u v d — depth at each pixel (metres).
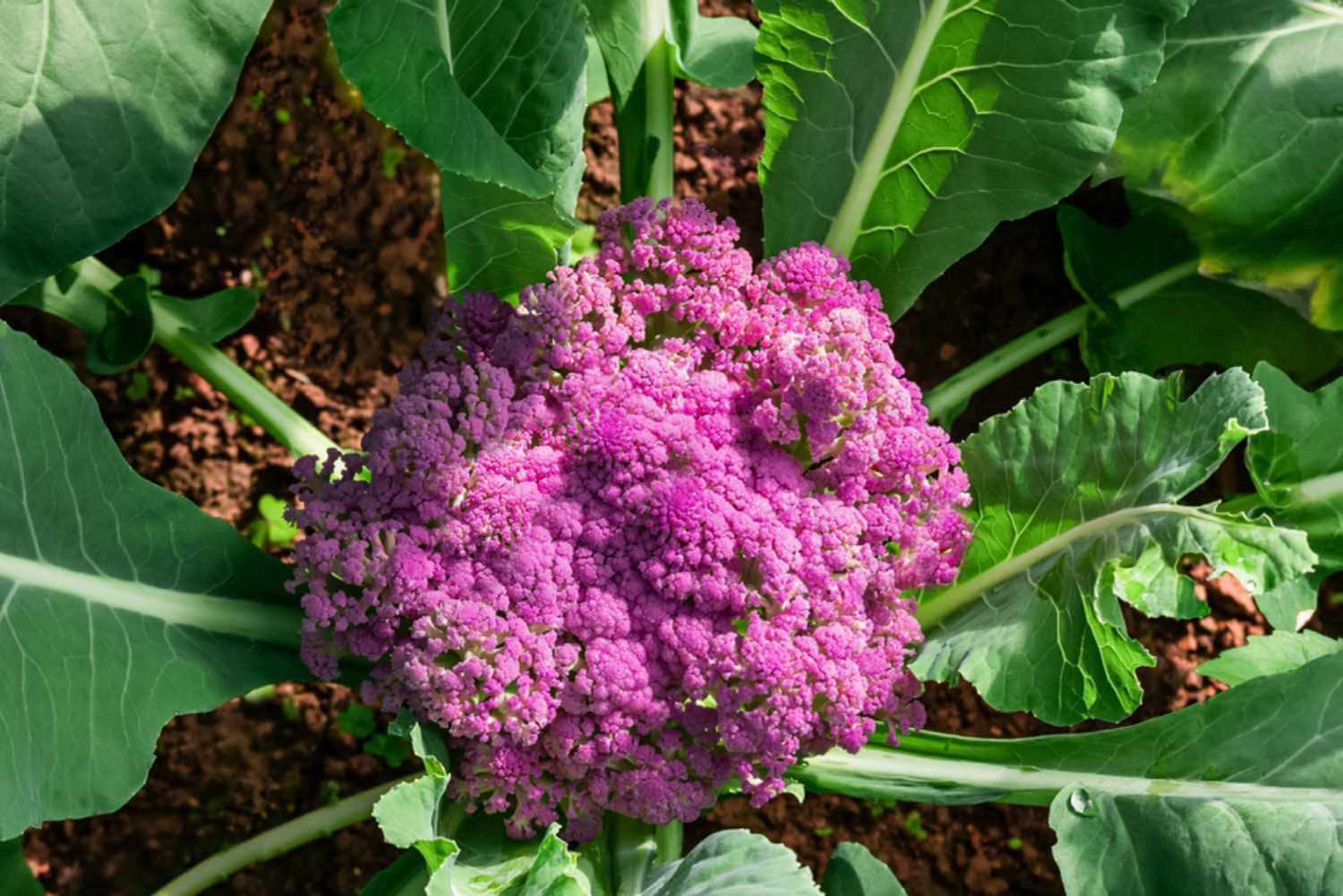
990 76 0.55
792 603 0.52
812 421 0.52
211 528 0.54
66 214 0.51
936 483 0.54
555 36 0.54
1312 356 0.64
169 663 0.51
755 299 0.56
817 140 0.58
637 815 0.53
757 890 0.48
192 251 0.70
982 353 0.71
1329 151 0.58
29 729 0.47
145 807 0.67
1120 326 0.66
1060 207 0.65
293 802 0.68
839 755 0.58
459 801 0.55
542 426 0.54
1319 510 0.58
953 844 0.69
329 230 0.71
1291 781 0.51
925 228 0.58
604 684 0.51
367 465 0.52
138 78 0.50
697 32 0.63
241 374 0.65
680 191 0.72
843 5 0.56
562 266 0.57
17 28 0.49
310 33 0.70
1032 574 0.55
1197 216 0.61
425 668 0.51
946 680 0.55
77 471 0.50
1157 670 0.70
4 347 0.49
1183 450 0.51
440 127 0.51
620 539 0.52
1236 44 0.58
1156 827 0.52
